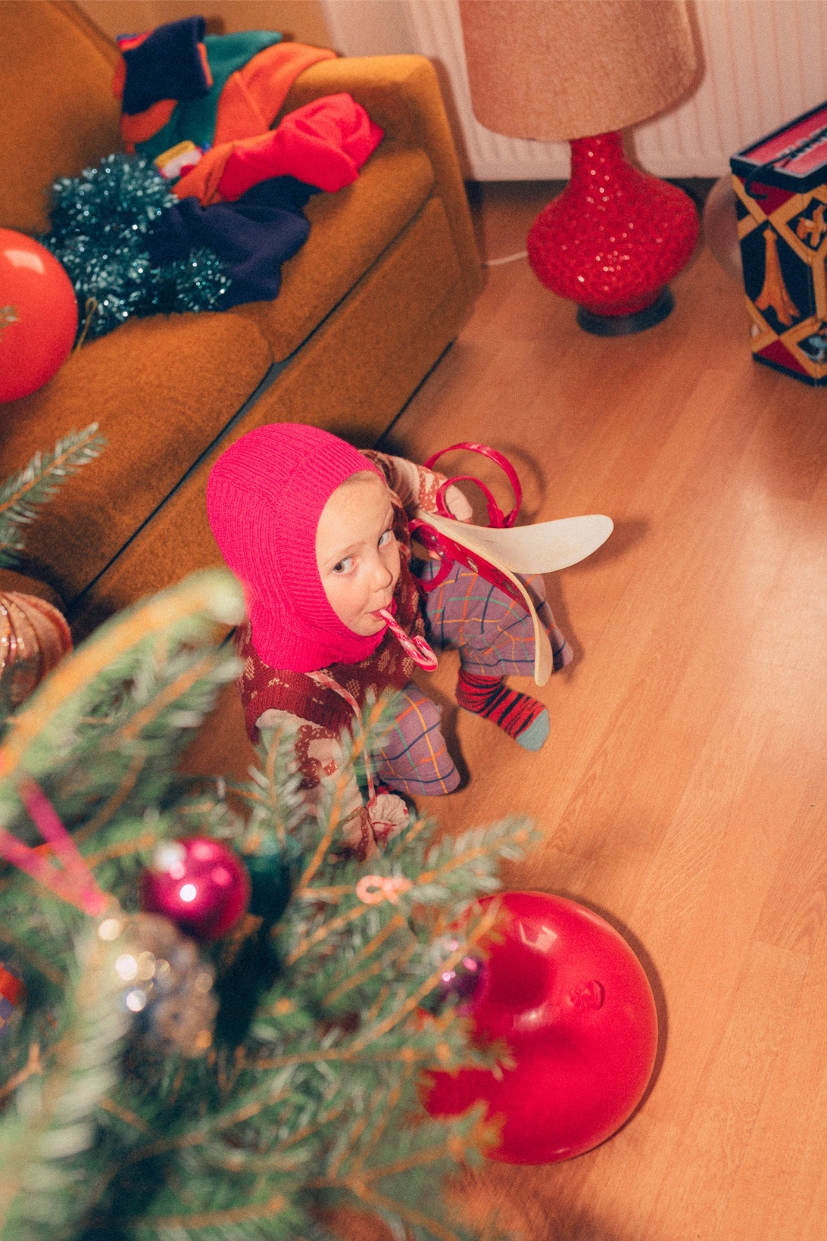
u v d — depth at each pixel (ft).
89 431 2.64
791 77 7.45
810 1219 3.52
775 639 5.29
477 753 5.35
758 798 4.69
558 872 4.68
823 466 6.07
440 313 7.67
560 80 6.10
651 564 5.90
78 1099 1.55
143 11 8.91
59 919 1.99
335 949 2.56
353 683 4.25
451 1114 3.39
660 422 6.78
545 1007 3.48
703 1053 3.99
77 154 7.32
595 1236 3.65
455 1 8.28
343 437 6.79
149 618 1.82
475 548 4.15
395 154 7.25
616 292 7.16
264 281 6.25
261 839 2.39
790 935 4.21
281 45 7.71
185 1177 1.87
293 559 3.67
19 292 5.65
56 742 1.84
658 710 5.19
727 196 6.66
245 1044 2.18
